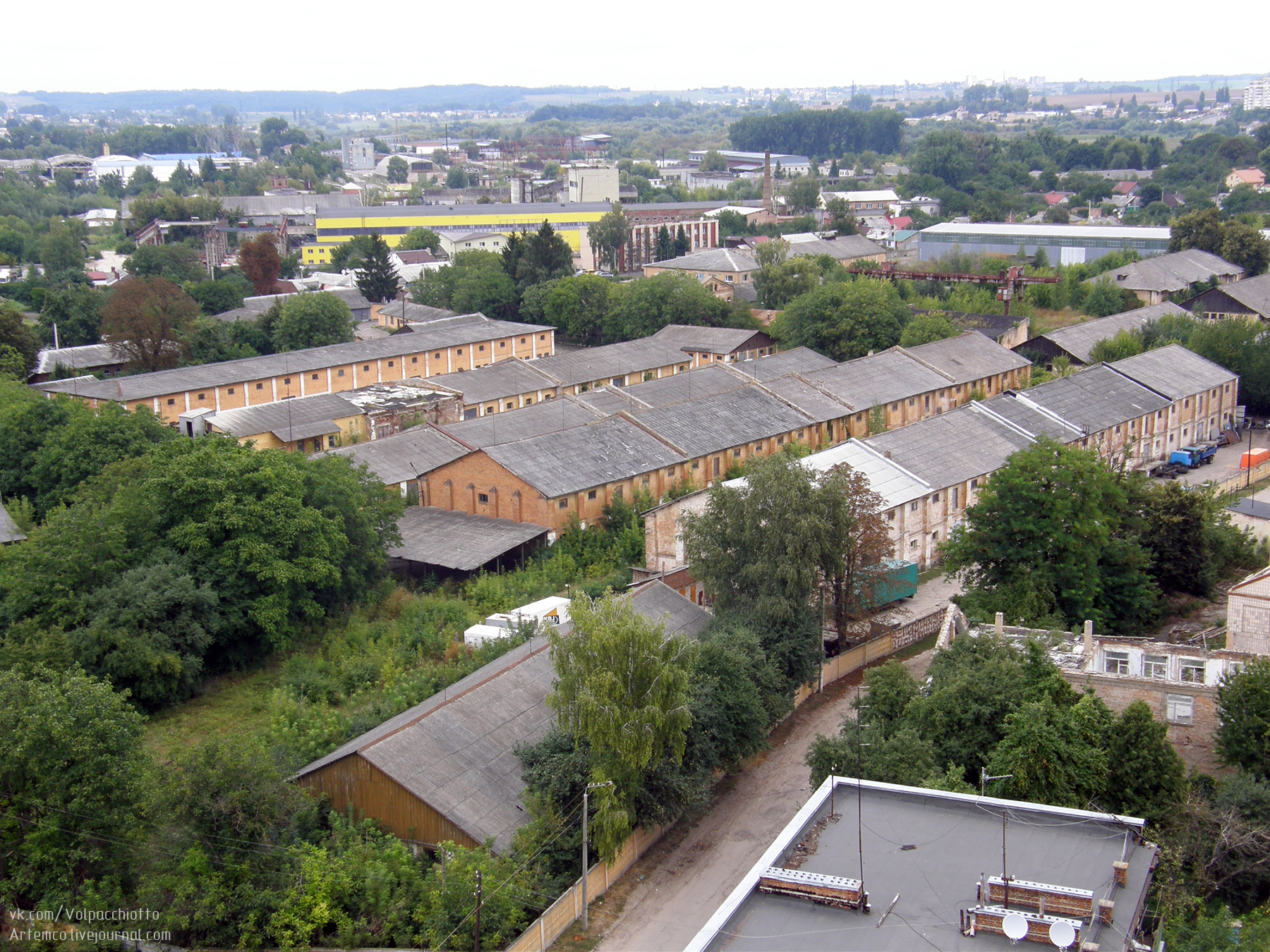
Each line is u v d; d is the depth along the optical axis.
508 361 119.44
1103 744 41.25
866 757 43.94
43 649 50.66
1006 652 47.50
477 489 80.19
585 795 40.38
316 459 70.88
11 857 36.47
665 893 42.91
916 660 64.19
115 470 68.12
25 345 119.44
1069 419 94.69
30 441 82.38
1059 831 30.36
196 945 36.81
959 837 30.23
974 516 65.25
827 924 26.48
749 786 51.47
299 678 57.72
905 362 115.25
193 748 40.75
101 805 36.59
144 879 36.56
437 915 36.94
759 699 50.16
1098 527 62.75
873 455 81.44
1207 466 102.25
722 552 58.22
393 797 42.19
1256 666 44.69
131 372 127.56
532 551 76.00
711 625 56.59
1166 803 40.00
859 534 62.66
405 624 64.44
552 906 39.16
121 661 53.31
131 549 60.06
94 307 147.25
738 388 101.06
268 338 142.00
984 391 118.62
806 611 57.69
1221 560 70.25
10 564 57.44
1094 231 193.38
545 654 52.78
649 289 147.00
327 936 37.94
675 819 46.78
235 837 38.34
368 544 67.88
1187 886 37.59
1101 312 154.88
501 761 45.06
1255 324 122.19
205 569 59.59
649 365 125.12
